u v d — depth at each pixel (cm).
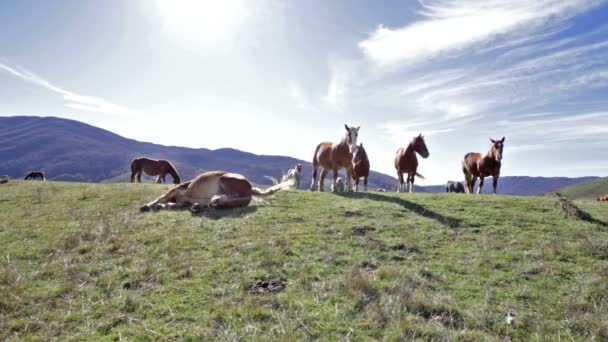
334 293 445
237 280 483
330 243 625
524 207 928
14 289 453
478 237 677
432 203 973
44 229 736
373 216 817
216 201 857
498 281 489
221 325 381
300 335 361
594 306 418
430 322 381
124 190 1239
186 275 500
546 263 545
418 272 507
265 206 910
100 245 621
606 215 857
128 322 388
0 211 948
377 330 370
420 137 1489
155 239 644
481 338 357
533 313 407
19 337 368
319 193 1152
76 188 1366
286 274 501
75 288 466
